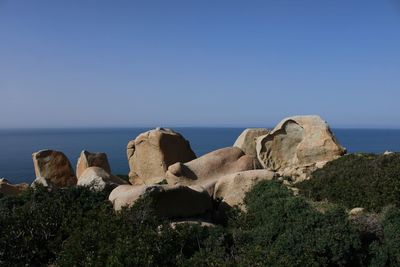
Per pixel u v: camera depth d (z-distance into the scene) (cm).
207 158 2259
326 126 2459
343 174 1939
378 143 13162
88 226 1288
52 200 1591
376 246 1312
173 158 2558
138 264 1090
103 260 1110
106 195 1756
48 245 1341
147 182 2562
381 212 1571
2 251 1283
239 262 1132
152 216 1387
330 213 1330
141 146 2609
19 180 5697
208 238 1297
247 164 2266
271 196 1599
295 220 1329
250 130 2750
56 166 2647
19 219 1390
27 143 16575
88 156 2641
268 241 1306
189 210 1697
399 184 1670
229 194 1897
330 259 1231
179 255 1160
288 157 2523
